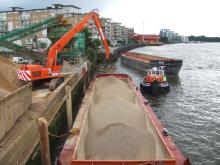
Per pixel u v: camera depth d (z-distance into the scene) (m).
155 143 12.84
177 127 22.98
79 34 51.41
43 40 84.19
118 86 22.81
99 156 11.30
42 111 17.38
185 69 58.78
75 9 107.50
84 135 14.20
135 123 13.88
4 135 13.83
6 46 40.59
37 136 16.23
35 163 15.05
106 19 175.62
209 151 18.58
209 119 24.98
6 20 111.44
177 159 11.77
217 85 40.22
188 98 32.50
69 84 28.11
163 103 30.28
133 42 198.25
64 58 46.25
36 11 107.31
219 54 113.19
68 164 11.52
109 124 13.08
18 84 25.38
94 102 20.53
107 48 43.97
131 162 10.38
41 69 26.11
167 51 136.12
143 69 53.56
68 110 21.20
